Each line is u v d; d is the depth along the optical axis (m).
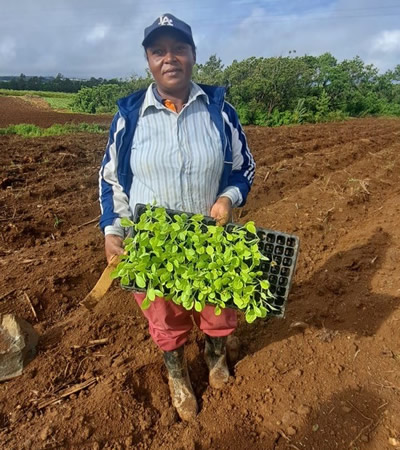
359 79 40.31
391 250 4.60
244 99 30.45
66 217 5.86
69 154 9.93
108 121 25.02
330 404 2.68
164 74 2.25
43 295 3.91
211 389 2.90
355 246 4.84
